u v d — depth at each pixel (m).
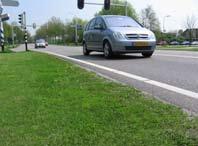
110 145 3.89
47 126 4.58
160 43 89.38
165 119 4.66
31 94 6.57
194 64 11.25
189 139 3.95
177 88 7.05
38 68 10.82
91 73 9.32
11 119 4.93
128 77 8.83
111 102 5.73
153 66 11.12
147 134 4.14
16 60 14.16
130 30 14.72
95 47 16.44
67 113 5.16
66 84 7.60
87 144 3.95
